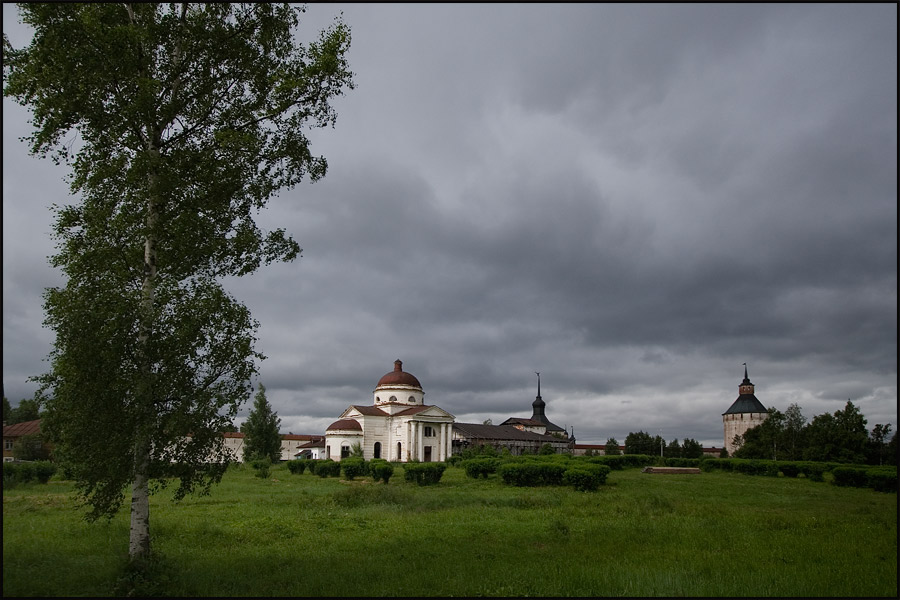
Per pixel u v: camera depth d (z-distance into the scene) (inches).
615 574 440.1
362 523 705.0
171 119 456.4
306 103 514.3
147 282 454.6
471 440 3486.7
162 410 430.0
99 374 412.2
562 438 4092.0
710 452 4318.4
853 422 2578.7
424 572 445.1
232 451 469.4
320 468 1844.2
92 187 460.4
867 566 482.6
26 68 416.8
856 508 928.3
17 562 451.2
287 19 514.9
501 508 869.8
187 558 494.6
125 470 420.5
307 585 405.7
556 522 682.2
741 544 578.2
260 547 557.9
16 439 2038.6
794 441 2824.8
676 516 789.2
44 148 447.8
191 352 434.6
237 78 503.8
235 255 489.1
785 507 945.5
